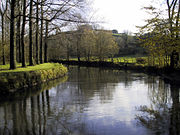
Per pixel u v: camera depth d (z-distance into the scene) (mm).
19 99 9711
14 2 14695
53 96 10656
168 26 17109
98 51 46375
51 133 5582
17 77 11680
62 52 52656
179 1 18016
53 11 14609
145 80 17609
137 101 9555
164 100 9609
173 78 16578
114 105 8805
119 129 5934
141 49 59125
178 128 5934
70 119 6852
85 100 9789
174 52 17578
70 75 22641
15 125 6211
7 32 28672
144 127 6070
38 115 7262
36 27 17391
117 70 30141
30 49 20266
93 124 6367
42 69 15953
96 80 17938
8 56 32406
